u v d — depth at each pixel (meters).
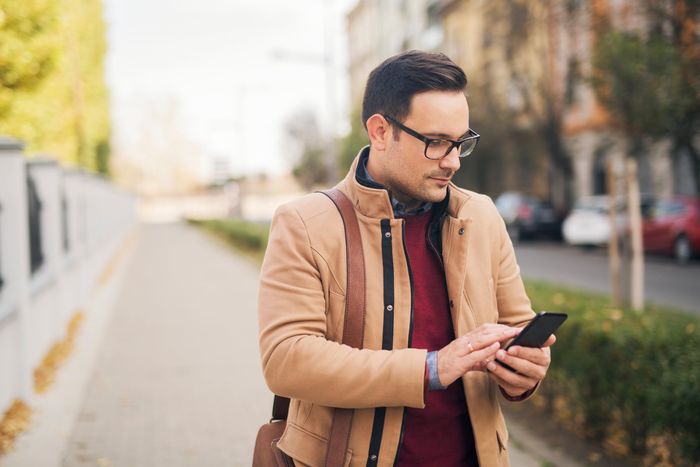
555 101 24.00
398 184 1.57
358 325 1.53
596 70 16.89
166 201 75.62
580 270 14.04
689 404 3.01
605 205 18.25
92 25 19.62
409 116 1.51
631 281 5.42
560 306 4.75
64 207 8.77
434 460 1.59
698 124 15.91
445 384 1.44
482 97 25.88
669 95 15.45
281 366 1.46
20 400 4.95
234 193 42.94
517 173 26.58
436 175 1.54
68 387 5.62
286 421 1.80
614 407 3.77
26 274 5.04
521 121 25.73
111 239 19.14
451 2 33.62
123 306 10.26
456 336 1.58
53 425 4.64
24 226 5.02
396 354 1.44
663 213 15.22
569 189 26.17
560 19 20.92
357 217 1.60
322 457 1.55
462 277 1.60
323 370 1.43
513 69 24.31
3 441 4.26
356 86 52.31
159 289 12.35
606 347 3.78
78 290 9.59
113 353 6.93
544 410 4.66
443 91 1.51
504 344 1.53
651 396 3.26
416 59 1.53
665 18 16.06
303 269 1.54
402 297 1.55
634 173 5.47
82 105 17.50
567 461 3.79
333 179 23.28
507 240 1.78
